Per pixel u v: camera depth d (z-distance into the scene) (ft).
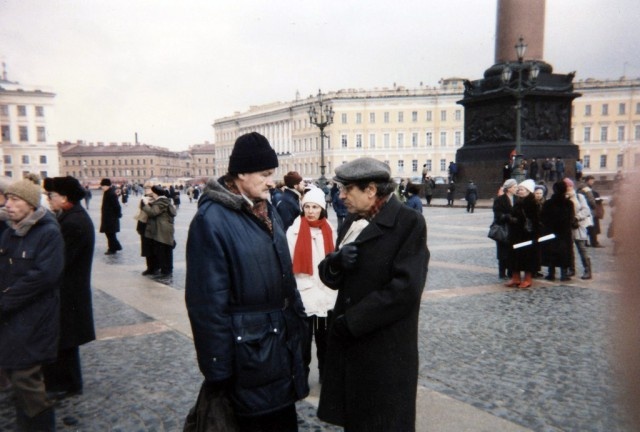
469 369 14.73
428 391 13.15
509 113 85.15
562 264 27.94
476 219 67.15
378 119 276.82
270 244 8.65
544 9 82.12
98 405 12.68
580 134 241.96
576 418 11.51
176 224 69.15
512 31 82.64
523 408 12.10
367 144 278.26
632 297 2.70
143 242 31.53
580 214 28.73
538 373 14.34
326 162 285.84
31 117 307.37
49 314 10.87
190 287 8.13
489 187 89.86
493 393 13.01
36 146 309.42
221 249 8.10
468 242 43.93
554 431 10.91
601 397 12.64
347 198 8.79
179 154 584.81
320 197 14.25
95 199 197.47
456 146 273.33
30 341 10.62
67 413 12.24
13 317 10.65
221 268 8.07
